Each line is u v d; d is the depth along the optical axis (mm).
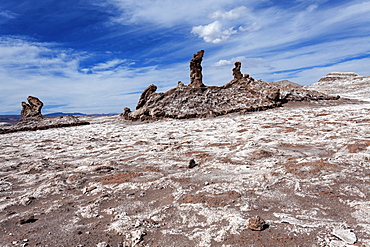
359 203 5453
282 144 11914
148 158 11609
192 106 35312
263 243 4215
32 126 34188
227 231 4711
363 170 7477
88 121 40750
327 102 38094
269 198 6172
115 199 6879
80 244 4570
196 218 5395
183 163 10148
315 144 11469
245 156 10328
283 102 38188
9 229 5395
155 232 4914
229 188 6973
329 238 4219
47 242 4695
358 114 20453
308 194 6223
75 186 8289
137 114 35406
